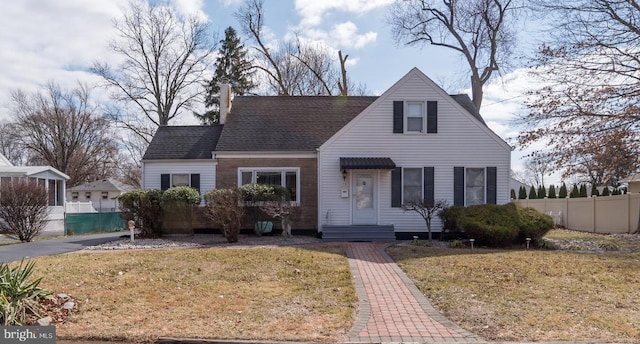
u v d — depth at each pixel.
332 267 10.10
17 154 52.28
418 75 17.27
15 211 17.97
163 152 18.80
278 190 16.47
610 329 5.88
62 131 47.31
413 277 9.20
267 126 19.41
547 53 17.77
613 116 16.72
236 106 20.94
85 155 49.28
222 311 6.68
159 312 6.63
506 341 5.51
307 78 36.19
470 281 8.74
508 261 10.91
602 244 14.73
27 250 13.61
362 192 17.25
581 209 22.62
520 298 7.46
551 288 8.13
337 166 17.27
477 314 6.61
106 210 36.66
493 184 17.09
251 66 36.34
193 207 17.06
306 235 17.55
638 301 7.25
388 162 16.55
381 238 16.23
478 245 14.20
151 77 35.59
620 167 17.17
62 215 28.30
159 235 16.52
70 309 6.76
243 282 8.59
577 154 17.27
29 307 6.34
